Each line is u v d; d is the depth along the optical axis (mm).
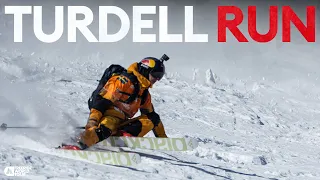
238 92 62594
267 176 17031
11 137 15336
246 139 33688
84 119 26578
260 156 21031
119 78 15938
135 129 16891
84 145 15172
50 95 33531
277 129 43969
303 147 32938
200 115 42312
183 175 13836
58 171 11484
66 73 47281
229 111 47125
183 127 34125
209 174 14727
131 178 12086
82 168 12305
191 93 52844
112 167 13391
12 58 44188
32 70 42219
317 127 48469
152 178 12570
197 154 20625
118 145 16734
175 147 16328
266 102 61812
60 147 14875
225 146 25984
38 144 15016
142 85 16109
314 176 18781
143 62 16422
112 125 15883
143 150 18141
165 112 40062
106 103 15641
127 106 16297
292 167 21109
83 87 41938
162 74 16578
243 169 18062
